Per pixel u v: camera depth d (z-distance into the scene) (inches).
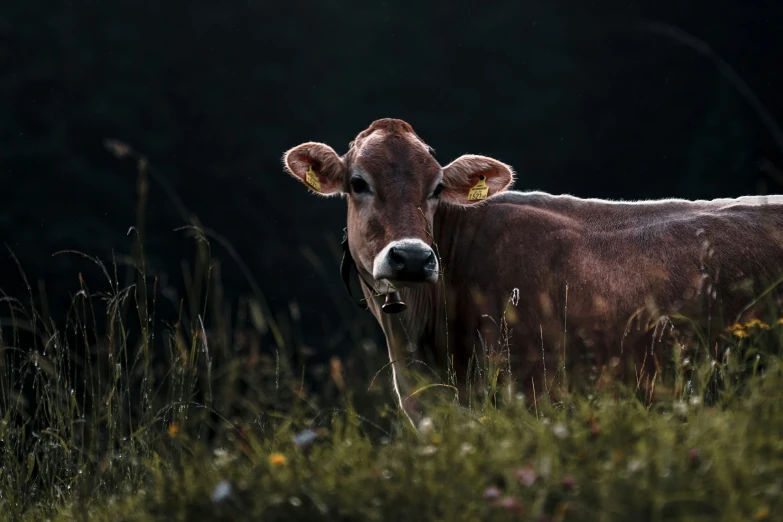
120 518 346.3
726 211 486.0
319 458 336.2
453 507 280.4
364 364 620.7
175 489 343.0
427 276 442.9
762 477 281.6
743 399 339.6
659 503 268.1
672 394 390.3
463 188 497.7
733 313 459.5
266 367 473.7
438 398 442.0
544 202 508.7
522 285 481.1
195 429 430.3
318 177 506.3
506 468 299.1
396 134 495.2
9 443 453.1
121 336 455.5
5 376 481.1
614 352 465.7
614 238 485.1
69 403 449.1
